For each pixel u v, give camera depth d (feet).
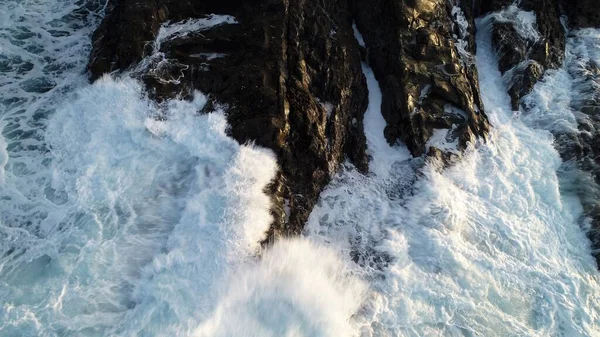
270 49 37.91
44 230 32.24
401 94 38.55
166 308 28.99
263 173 33.91
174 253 30.89
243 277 30.37
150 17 39.60
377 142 38.58
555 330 32.32
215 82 37.40
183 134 35.53
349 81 39.17
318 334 29.37
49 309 28.99
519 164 39.27
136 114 36.32
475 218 35.96
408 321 31.04
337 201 35.53
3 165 35.17
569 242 36.52
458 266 33.55
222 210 32.17
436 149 37.65
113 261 30.89
